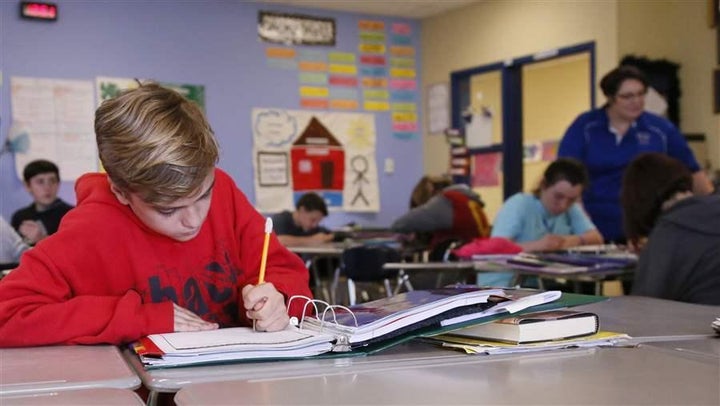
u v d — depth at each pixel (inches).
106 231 50.0
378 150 274.4
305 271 57.6
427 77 279.9
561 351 42.4
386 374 36.1
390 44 276.2
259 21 250.7
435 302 44.0
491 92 259.6
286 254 56.8
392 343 42.3
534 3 231.9
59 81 218.5
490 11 250.4
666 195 91.0
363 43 270.7
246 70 249.0
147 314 46.4
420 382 34.1
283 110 255.3
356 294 193.0
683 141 160.4
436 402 30.2
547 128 310.3
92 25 223.3
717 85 191.8
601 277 101.6
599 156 160.1
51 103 217.3
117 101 45.5
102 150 45.1
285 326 47.3
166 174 43.2
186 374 36.1
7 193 211.9
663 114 199.6
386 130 276.1
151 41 232.5
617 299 69.6
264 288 47.7
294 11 257.3
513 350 42.1
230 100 246.1
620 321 55.2
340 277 194.7
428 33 278.2
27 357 40.4
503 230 138.8
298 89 258.2
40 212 199.5
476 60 257.6
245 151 248.8
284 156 255.0
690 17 196.9
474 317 44.1
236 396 31.3
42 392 31.7
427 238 175.2
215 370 37.1
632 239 95.6
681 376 35.2
